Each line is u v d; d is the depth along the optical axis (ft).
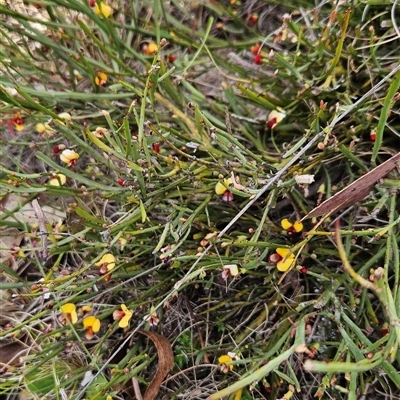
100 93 1.60
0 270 1.46
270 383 1.38
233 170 1.30
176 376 1.43
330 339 1.34
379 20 1.51
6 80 1.50
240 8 1.79
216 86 1.73
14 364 1.49
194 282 1.37
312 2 1.63
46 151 1.66
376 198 1.37
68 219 1.45
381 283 1.09
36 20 1.50
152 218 1.48
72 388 1.39
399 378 1.03
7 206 1.64
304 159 1.32
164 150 1.43
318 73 1.52
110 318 1.50
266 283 1.40
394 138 1.44
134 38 1.80
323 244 1.40
